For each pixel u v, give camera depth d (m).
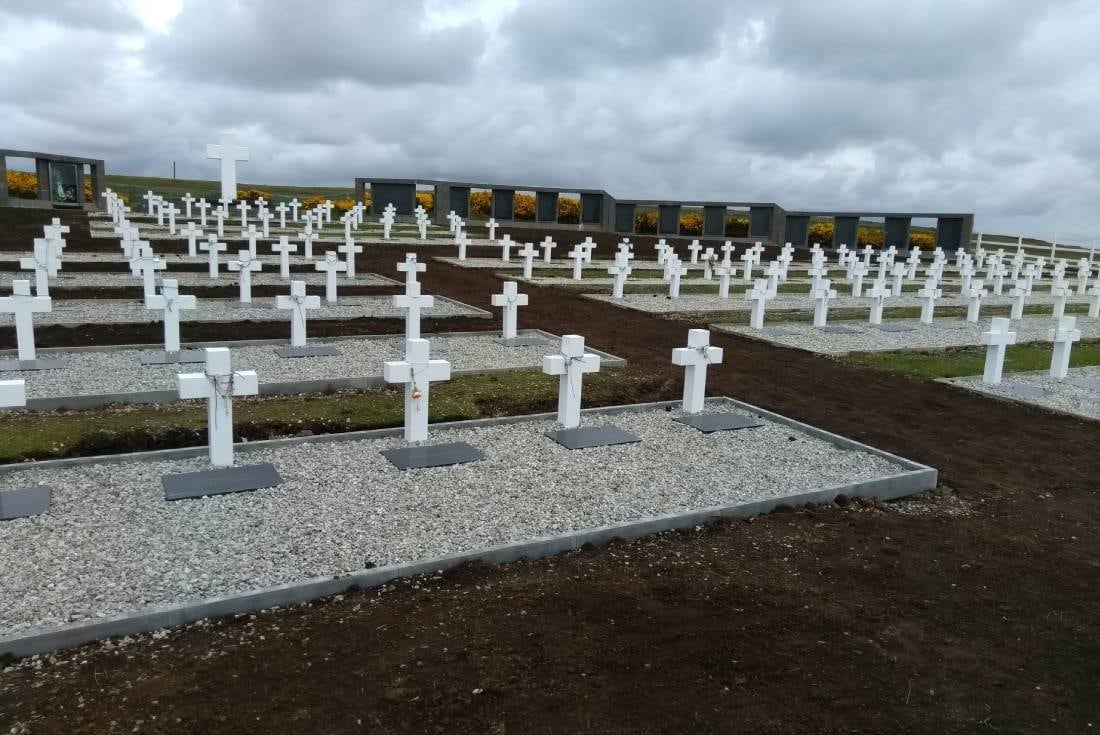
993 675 4.86
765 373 13.95
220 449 7.62
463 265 29.89
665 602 5.54
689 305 22.47
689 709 4.32
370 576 5.54
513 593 5.55
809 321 20.88
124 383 10.52
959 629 5.43
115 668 4.46
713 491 7.72
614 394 11.71
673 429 9.87
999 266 32.62
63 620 4.80
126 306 17.22
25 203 46.69
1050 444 10.29
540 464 8.22
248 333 14.66
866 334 18.95
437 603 5.35
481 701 4.27
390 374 8.36
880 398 12.44
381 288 22.22
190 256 28.03
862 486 8.00
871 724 4.29
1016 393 12.98
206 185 99.19
